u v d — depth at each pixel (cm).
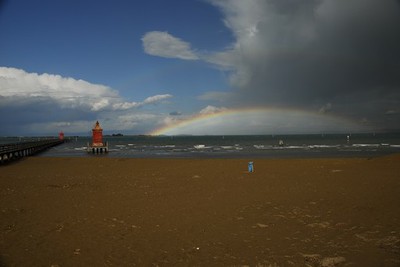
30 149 5509
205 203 1332
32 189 1730
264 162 3020
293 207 1217
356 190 1502
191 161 3316
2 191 1664
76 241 874
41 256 766
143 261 734
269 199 1375
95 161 3578
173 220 1082
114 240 882
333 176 1992
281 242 841
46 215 1160
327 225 977
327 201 1297
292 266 691
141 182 1972
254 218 1083
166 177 2186
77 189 1730
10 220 1091
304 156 4578
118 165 3150
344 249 778
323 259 718
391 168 2238
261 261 721
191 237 902
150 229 983
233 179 2014
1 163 3403
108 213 1187
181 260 738
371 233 888
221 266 700
